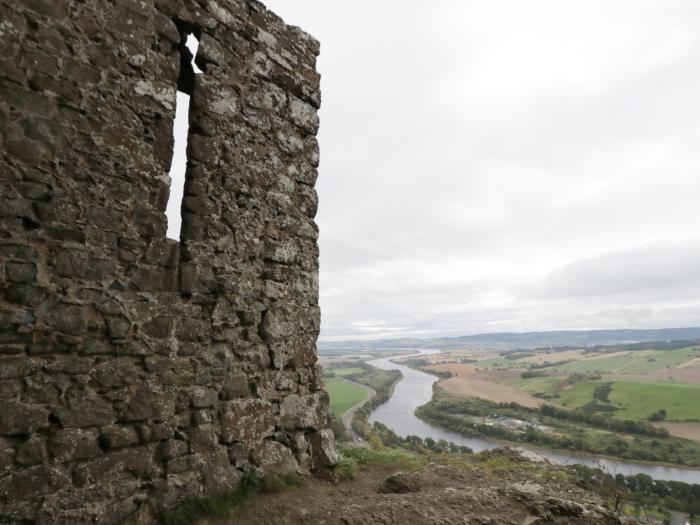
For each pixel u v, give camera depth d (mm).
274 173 4402
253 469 3836
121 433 3078
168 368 3373
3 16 2820
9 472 2625
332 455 4504
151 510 3150
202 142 3812
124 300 3182
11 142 2789
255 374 3998
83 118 3105
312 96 4922
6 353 2674
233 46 4156
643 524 3834
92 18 3203
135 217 3307
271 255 4258
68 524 2787
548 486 4234
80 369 2943
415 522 3242
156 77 3520
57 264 2910
